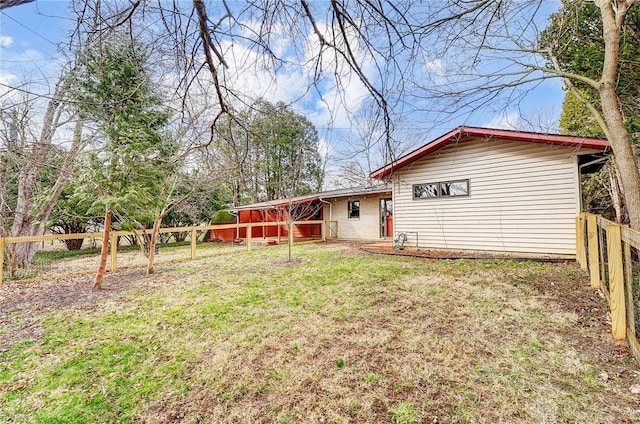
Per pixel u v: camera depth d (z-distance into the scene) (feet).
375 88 7.49
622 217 29.30
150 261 23.16
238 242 49.44
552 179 23.80
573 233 22.91
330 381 7.91
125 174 17.38
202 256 32.45
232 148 9.12
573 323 10.93
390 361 8.77
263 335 10.85
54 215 29.27
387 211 44.27
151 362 9.22
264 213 51.85
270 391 7.64
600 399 6.79
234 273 22.17
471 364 8.44
